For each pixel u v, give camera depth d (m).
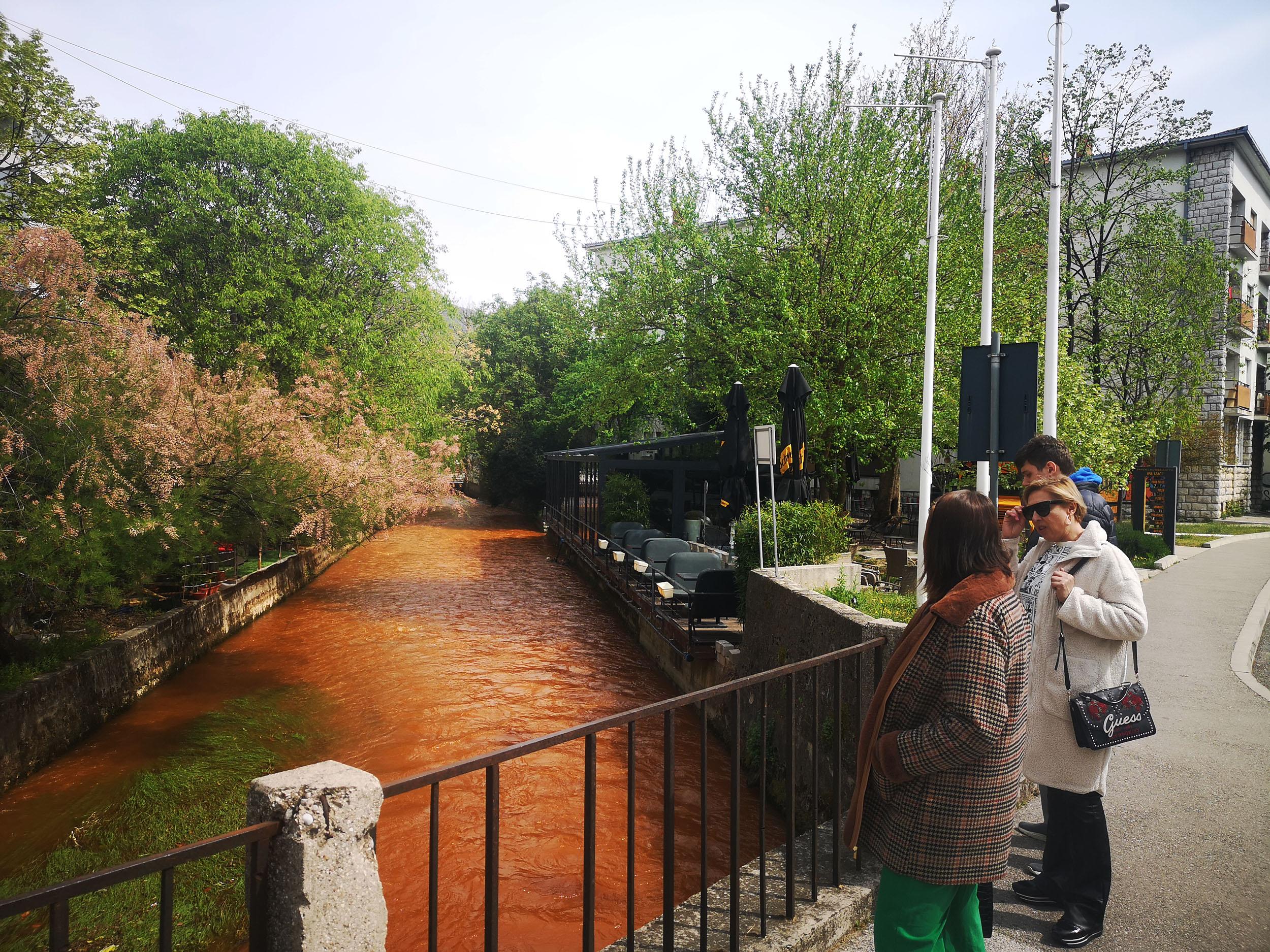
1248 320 33.06
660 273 19.20
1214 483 32.19
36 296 9.94
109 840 7.29
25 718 8.87
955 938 2.31
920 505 8.75
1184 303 23.64
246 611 17.06
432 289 26.67
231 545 17.06
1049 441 3.51
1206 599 12.52
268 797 1.88
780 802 7.68
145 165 21.42
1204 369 23.72
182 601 14.49
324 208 22.73
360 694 11.99
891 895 2.19
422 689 12.20
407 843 7.25
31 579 9.73
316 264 23.22
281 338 20.81
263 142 22.14
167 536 11.45
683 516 22.16
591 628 17.00
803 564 10.58
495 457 44.88
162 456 11.16
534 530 39.59
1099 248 25.25
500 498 50.16
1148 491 19.69
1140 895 3.65
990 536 2.19
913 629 2.22
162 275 20.50
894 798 2.18
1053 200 7.50
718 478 24.70
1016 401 5.62
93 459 9.75
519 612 18.77
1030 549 3.59
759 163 18.19
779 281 17.06
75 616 12.48
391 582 23.47
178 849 1.65
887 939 2.19
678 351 19.53
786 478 13.40
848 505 21.05
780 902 3.43
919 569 8.67
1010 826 2.14
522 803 8.11
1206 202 30.52
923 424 8.76
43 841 7.29
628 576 16.80
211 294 21.11
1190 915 3.47
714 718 10.17
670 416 23.45
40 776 8.85
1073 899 3.27
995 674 2.02
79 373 9.80
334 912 1.88
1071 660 3.23
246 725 10.55
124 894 6.23
